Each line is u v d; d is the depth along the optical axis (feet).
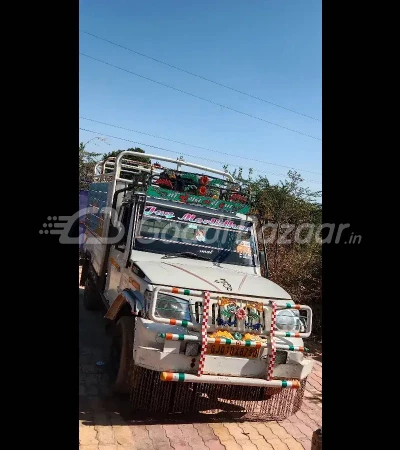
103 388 15.06
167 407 13.38
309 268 27.14
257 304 13.73
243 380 12.58
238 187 19.86
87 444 11.32
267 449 12.32
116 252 18.76
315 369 20.39
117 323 14.87
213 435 12.78
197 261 16.88
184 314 13.00
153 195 16.88
